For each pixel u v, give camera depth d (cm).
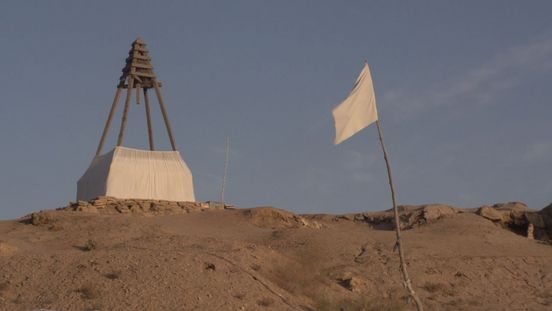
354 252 4281
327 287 3453
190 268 3120
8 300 2789
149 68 5656
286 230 4691
